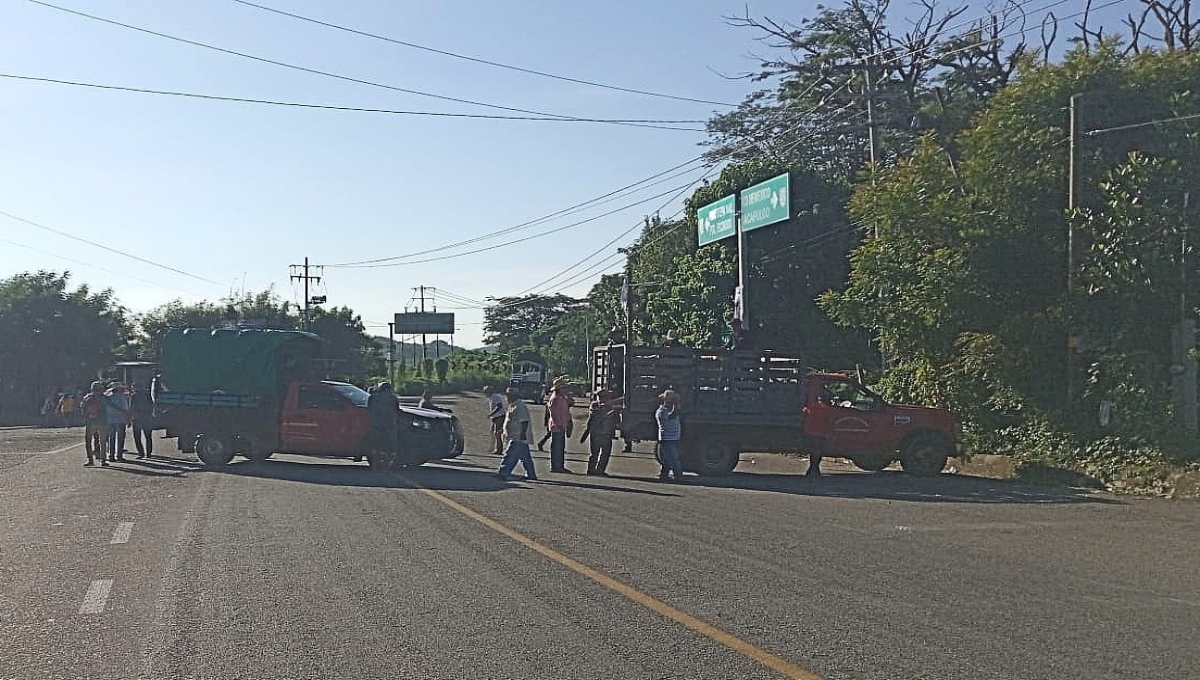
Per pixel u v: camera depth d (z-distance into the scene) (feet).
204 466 75.97
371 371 281.54
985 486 65.67
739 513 50.72
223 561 36.70
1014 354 75.72
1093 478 65.67
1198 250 68.54
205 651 25.05
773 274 137.49
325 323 269.64
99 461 81.61
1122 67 76.28
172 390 77.77
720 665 23.41
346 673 23.12
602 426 71.87
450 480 66.18
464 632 26.53
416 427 75.00
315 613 28.76
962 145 81.35
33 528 45.09
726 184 142.10
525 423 67.15
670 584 32.45
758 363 72.33
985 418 77.61
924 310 78.74
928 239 80.59
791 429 71.61
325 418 73.97
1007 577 34.42
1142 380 69.26
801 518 49.34
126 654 24.93
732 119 172.45
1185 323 67.87
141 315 246.06
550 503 53.67
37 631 27.20
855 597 30.76
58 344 204.13
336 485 62.59
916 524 47.73
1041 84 76.79
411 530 43.78
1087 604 30.17
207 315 247.91
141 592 31.78
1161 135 72.38
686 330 144.36
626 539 41.55
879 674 22.72
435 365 343.26
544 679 22.47
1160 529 46.73
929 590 31.96
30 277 209.26
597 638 25.85
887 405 73.05
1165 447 63.93
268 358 75.97
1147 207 68.18
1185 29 131.64
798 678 22.43
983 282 76.43
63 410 155.02
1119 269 68.49
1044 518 50.49
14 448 101.50
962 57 144.46
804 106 159.12
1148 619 28.27
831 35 151.23
